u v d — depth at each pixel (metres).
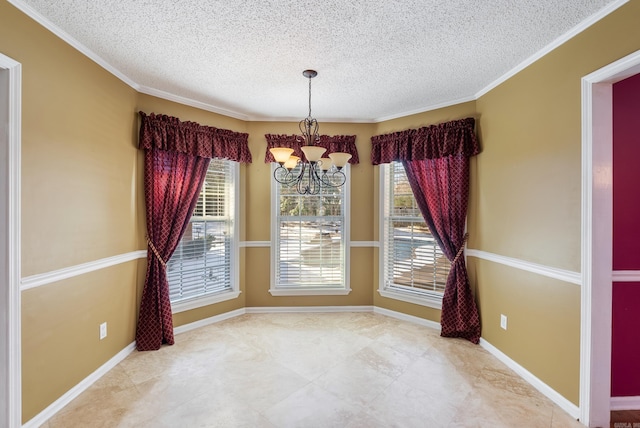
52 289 1.97
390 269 3.77
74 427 1.83
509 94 2.61
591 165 1.87
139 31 2.01
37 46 1.85
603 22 1.79
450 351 2.82
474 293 3.07
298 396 2.12
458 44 2.17
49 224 1.94
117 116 2.58
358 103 3.31
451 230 3.15
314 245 3.88
